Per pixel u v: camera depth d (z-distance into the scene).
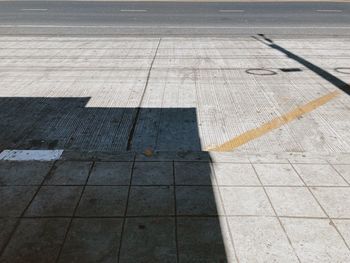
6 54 9.96
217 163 4.75
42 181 4.35
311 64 9.16
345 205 3.94
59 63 9.18
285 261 3.20
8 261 3.20
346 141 5.41
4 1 21.22
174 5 19.61
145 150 5.09
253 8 18.80
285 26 14.24
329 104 6.73
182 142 5.42
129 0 21.50
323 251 3.31
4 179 4.38
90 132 5.71
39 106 6.62
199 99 6.96
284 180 4.38
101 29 13.39
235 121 6.08
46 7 18.88
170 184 4.30
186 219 3.72
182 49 10.56
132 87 7.55
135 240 3.45
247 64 9.16
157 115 6.30
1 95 7.09
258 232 3.54
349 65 9.09
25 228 3.60
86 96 7.08
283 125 5.93
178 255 3.27
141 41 11.51
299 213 3.81
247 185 4.28
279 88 7.53
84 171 4.56
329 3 21.05
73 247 3.36
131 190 4.18
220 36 12.36
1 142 5.37
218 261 3.21
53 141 5.43
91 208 3.88
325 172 4.55
